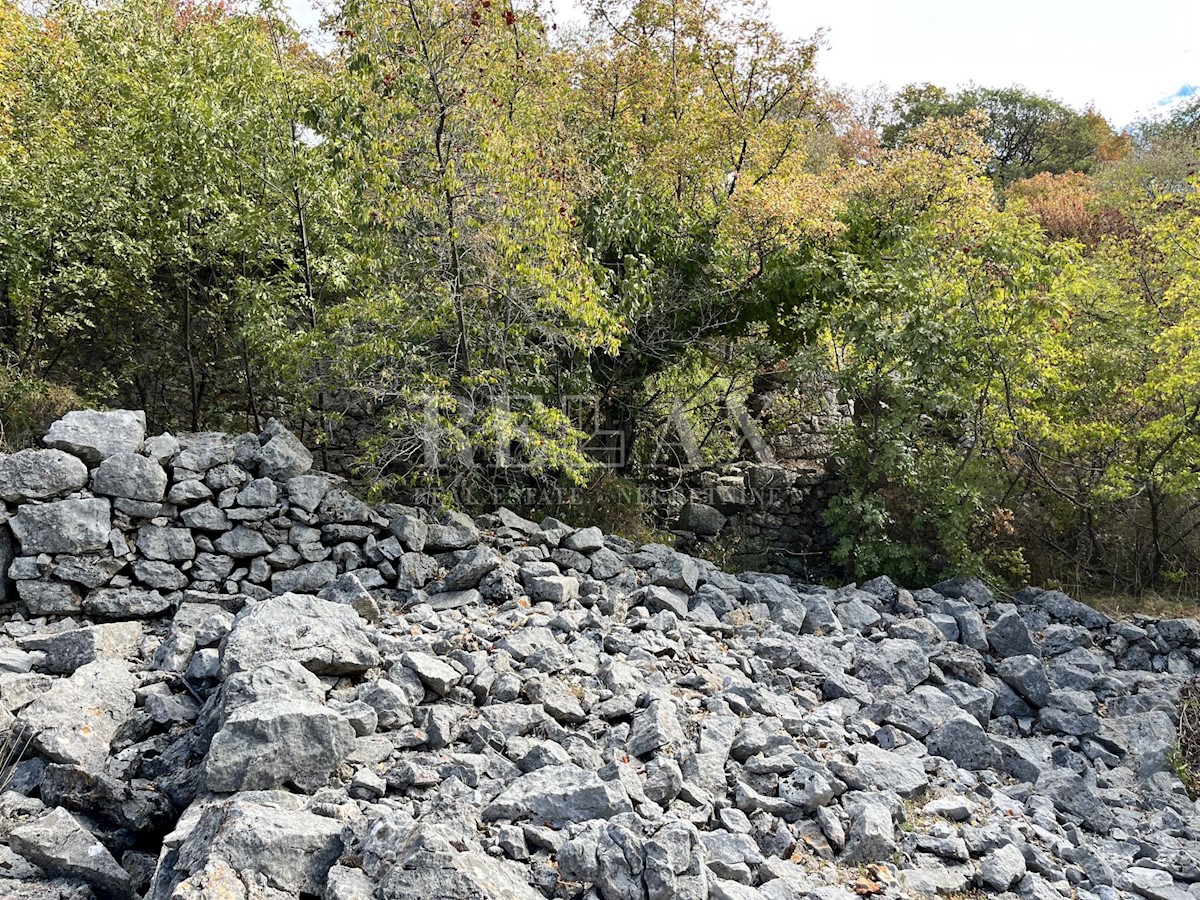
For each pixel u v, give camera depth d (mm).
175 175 9422
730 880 4273
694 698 6137
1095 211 21406
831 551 11195
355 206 8914
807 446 13438
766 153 12180
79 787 4559
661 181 11469
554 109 10289
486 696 5605
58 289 9867
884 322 10641
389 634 6449
